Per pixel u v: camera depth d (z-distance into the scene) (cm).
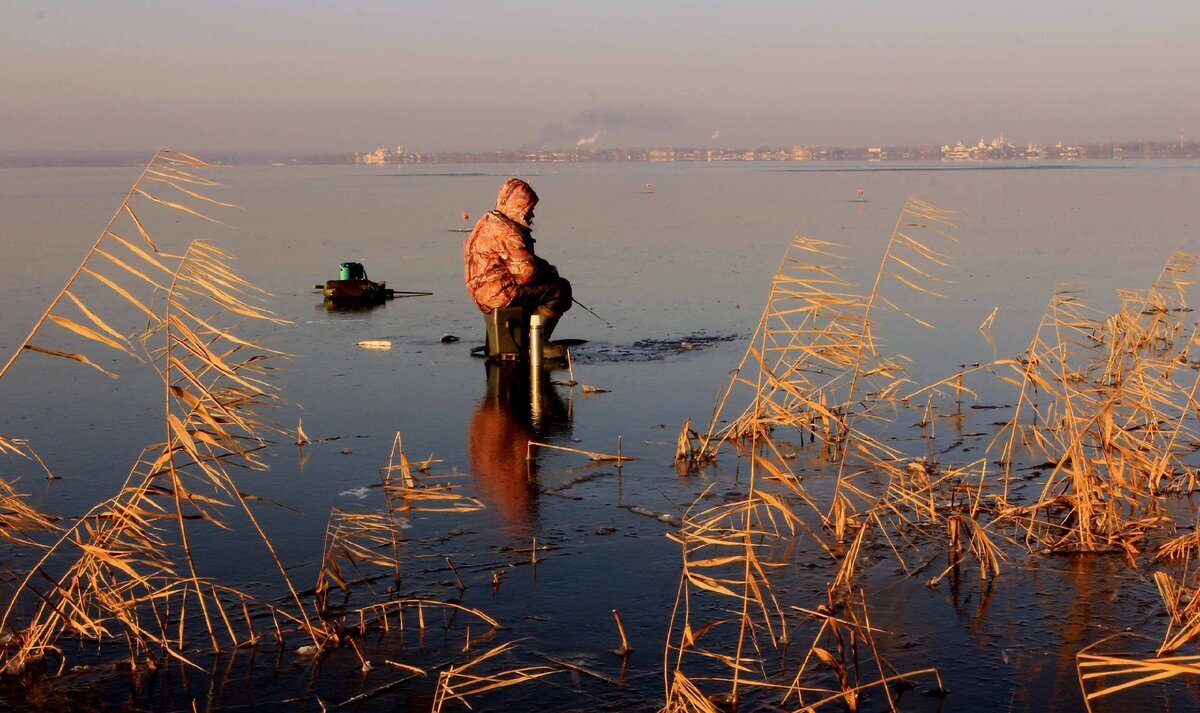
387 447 970
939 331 1522
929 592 645
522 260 1370
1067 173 10581
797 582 662
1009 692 526
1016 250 2691
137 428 1022
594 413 1092
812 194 6338
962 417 1048
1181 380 1161
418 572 684
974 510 738
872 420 1048
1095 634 586
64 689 542
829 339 882
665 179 10412
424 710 518
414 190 7619
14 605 632
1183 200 5034
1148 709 507
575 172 14862
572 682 543
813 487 841
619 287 2112
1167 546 686
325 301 1950
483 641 589
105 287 2072
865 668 555
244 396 697
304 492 842
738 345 1464
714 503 809
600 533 750
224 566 695
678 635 595
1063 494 748
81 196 5941
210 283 625
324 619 616
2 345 1467
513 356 1384
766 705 521
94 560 591
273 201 5928
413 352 1455
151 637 577
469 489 848
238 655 577
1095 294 1872
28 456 925
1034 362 948
